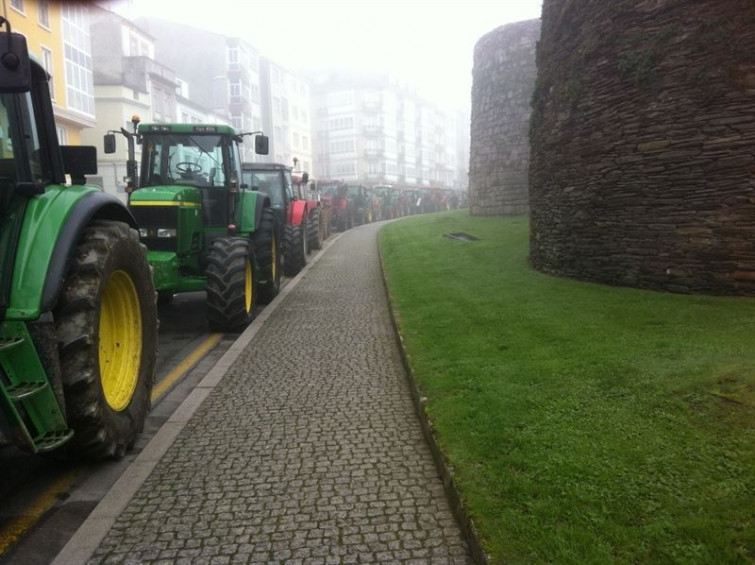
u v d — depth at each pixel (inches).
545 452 127.7
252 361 241.3
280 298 394.6
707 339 191.3
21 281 124.1
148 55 1499.8
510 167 784.9
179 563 107.2
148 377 170.1
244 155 2009.1
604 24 289.3
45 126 150.5
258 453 152.9
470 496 114.6
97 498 133.4
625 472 116.0
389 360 236.2
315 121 3125.0
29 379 123.5
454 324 255.9
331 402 190.2
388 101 3147.1
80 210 140.0
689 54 251.8
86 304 134.8
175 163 325.1
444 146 4101.9
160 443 159.8
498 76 784.3
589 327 223.6
